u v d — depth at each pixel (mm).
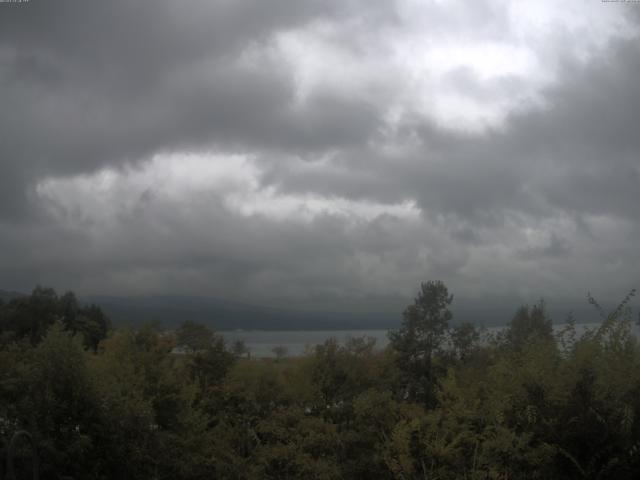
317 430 10578
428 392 14344
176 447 10438
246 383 12906
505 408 7129
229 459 11320
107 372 10898
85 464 8570
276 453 10328
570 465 6523
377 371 13289
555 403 6723
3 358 10312
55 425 8648
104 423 8891
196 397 13273
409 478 7973
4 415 8359
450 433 8086
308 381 12320
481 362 12141
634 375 6500
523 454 6848
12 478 6410
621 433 6254
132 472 9078
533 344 7711
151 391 11586
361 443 9617
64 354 8953
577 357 6816
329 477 9305
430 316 16828
